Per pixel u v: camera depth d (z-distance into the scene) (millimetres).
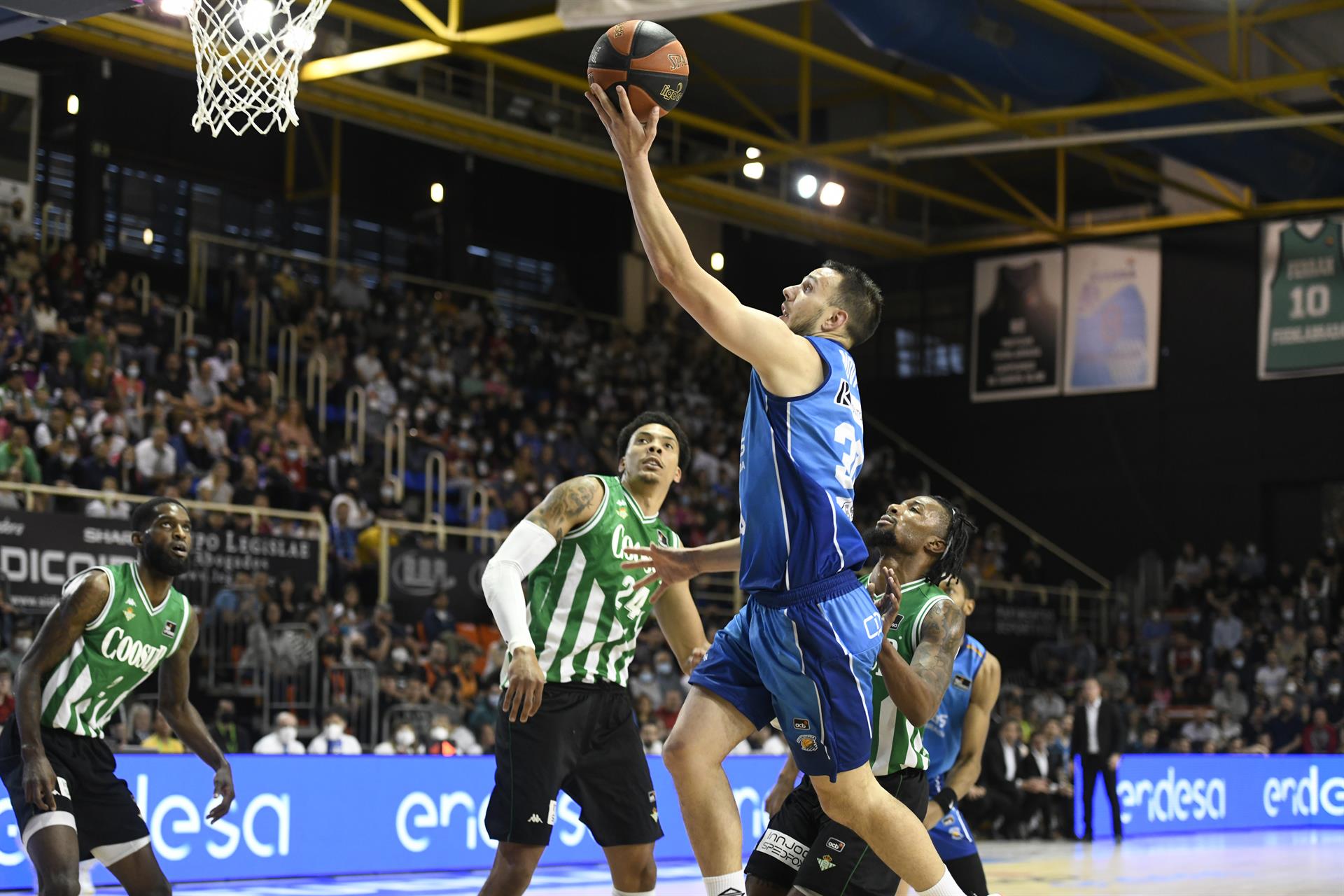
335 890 7918
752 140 19000
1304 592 19750
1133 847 12305
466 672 13508
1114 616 21953
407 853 8953
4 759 4375
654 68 3104
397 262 21609
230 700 12258
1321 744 16891
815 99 22688
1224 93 15641
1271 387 21484
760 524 3471
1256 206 21312
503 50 20109
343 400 17875
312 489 15492
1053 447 23266
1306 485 21359
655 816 4574
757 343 3285
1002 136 21672
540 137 19562
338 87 17297
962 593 4723
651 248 3123
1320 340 21062
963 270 24219
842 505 3461
